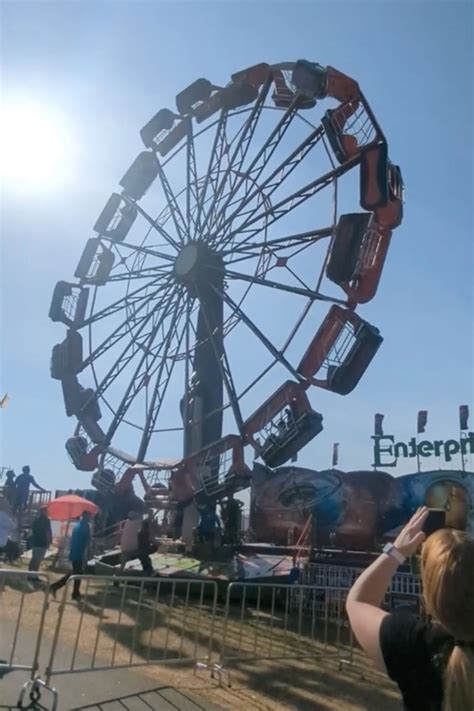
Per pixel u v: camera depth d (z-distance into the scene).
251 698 8.14
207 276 22.69
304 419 17.84
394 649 2.29
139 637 11.02
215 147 24.27
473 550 2.26
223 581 15.16
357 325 18.30
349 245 18.47
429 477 22.22
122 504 23.06
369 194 18.86
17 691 7.49
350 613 2.57
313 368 18.64
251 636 11.84
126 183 26.31
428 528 2.76
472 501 21.17
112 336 25.69
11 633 10.59
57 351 26.14
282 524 24.50
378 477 23.12
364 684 9.16
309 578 15.09
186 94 24.78
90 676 8.42
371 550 22.06
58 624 7.64
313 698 8.35
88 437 24.61
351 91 19.89
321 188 20.50
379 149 19.11
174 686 8.33
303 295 19.95
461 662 2.12
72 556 14.85
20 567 19.72
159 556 19.31
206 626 12.47
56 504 17.09
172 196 25.05
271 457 18.31
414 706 2.22
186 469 19.91
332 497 23.83
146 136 25.62
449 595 2.19
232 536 19.92
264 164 22.34
